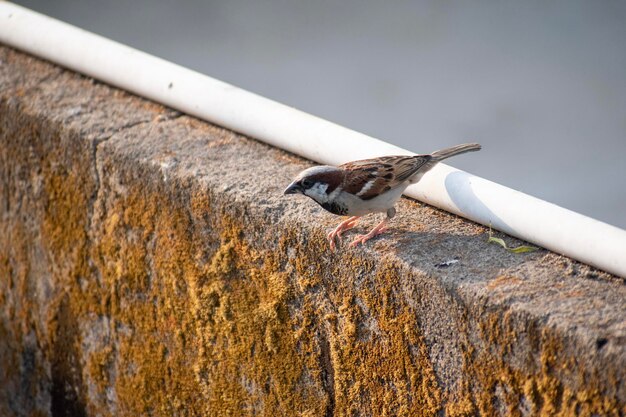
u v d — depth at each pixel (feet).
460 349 22.39
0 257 33.17
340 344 25.02
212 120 30.91
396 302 23.50
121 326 30.07
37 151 31.09
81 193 30.09
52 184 30.83
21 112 31.37
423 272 22.70
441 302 22.47
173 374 29.07
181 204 27.50
